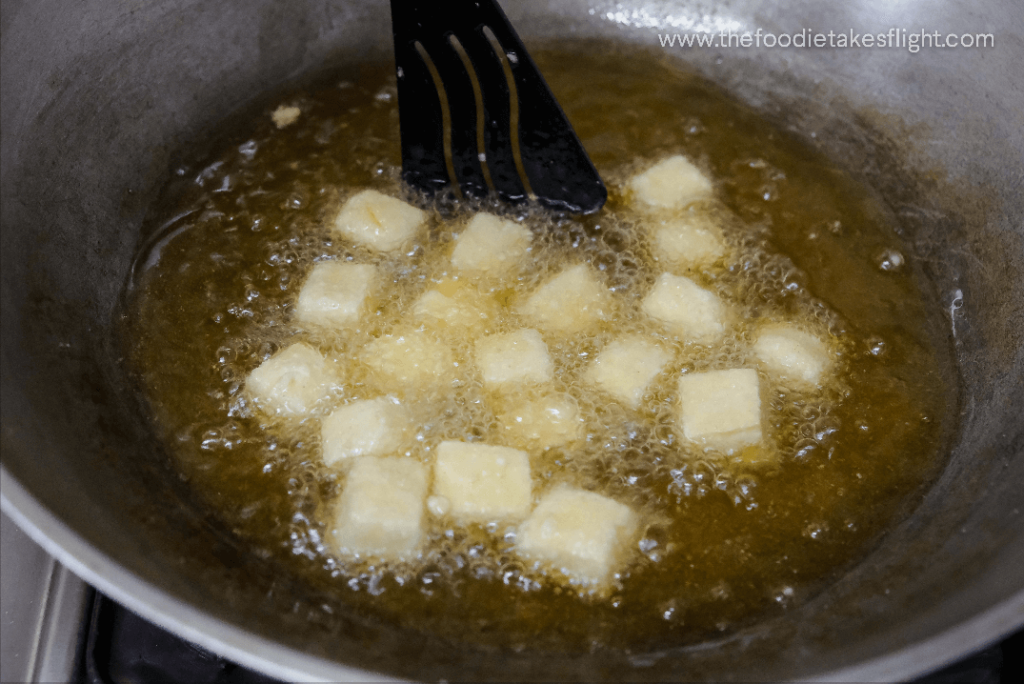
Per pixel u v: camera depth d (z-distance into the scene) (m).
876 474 0.44
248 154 0.52
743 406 0.44
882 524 0.43
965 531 0.42
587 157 0.49
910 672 0.36
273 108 0.53
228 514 0.43
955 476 0.44
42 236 0.46
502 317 0.47
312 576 0.42
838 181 0.52
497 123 0.49
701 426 0.44
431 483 0.43
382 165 0.52
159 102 0.51
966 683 0.41
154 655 0.41
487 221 0.48
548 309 0.47
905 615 0.39
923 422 0.46
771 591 0.42
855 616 0.40
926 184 0.51
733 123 0.54
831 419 0.45
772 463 0.44
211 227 0.49
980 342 0.47
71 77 0.48
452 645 0.41
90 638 0.41
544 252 0.49
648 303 0.47
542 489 0.43
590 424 0.45
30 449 0.40
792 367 0.46
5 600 0.42
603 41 0.56
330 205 0.50
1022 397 0.45
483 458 0.43
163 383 0.45
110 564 0.37
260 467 0.44
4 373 0.42
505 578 0.42
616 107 0.54
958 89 0.51
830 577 0.42
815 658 0.38
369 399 0.45
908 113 0.52
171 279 0.48
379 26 0.55
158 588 0.37
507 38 0.47
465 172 0.50
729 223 0.50
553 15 0.56
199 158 0.52
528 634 0.41
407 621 0.41
